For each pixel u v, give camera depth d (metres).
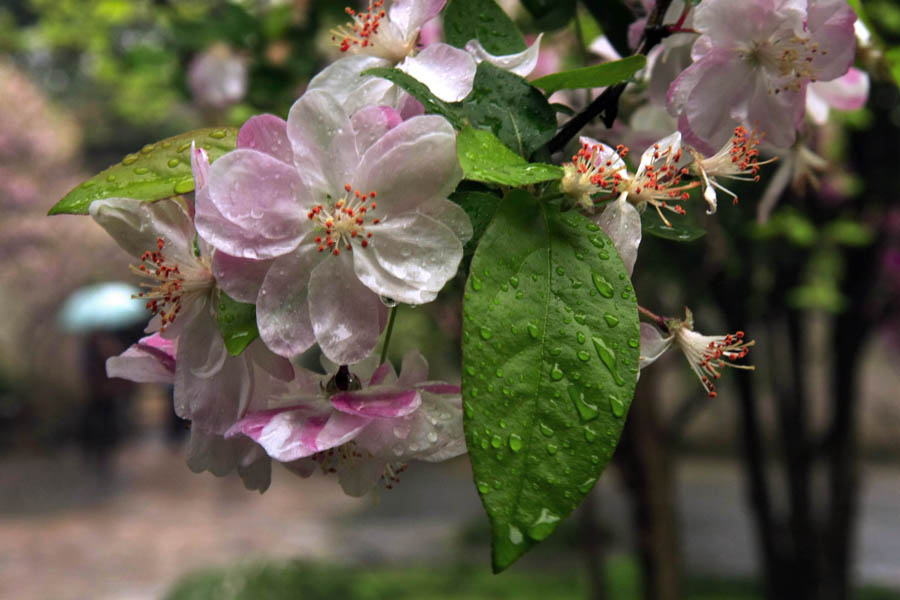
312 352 0.55
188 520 3.22
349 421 0.33
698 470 4.38
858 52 0.41
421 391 0.35
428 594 2.32
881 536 3.05
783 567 1.35
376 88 0.35
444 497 3.79
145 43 1.04
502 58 0.36
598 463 0.30
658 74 0.39
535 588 2.37
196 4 0.96
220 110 0.94
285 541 2.95
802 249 1.11
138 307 4.33
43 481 4.00
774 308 1.21
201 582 2.10
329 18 0.87
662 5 0.37
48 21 1.36
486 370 0.30
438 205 0.32
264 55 0.89
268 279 0.32
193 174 0.33
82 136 5.03
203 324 0.34
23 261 4.44
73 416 5.16
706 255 1.00
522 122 0.34
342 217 0.32
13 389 5.12
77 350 5.33
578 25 0.43
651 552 1.09
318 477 4.18
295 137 0.32
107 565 2.60
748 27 0.36
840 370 1.28
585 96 0.42
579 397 0.30
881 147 1.06
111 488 3.84
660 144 0.35
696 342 0.36
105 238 4.56
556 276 0.31
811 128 0.43
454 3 0.37
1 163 4.27
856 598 2.23
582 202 0.32
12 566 2.58
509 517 0.29
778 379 1.35
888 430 4.37
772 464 3.43
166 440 5.06
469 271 0.31
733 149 0.36
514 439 0.30
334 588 2.15
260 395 0.34
